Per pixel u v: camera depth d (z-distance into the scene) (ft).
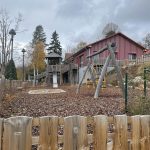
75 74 165.99
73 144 12.84
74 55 174.91
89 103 42.65
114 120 13.55
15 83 94.17
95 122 13.23
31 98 55.62
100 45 162.81
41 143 12.51
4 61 97.45
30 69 228.02
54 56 152.05
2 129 12.14
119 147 13.53
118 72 50.44
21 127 12.28
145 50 169.48
